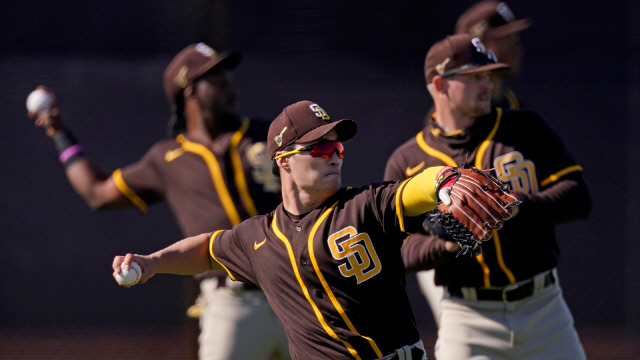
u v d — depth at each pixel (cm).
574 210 1286
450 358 1368
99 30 2628
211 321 1477
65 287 2620
